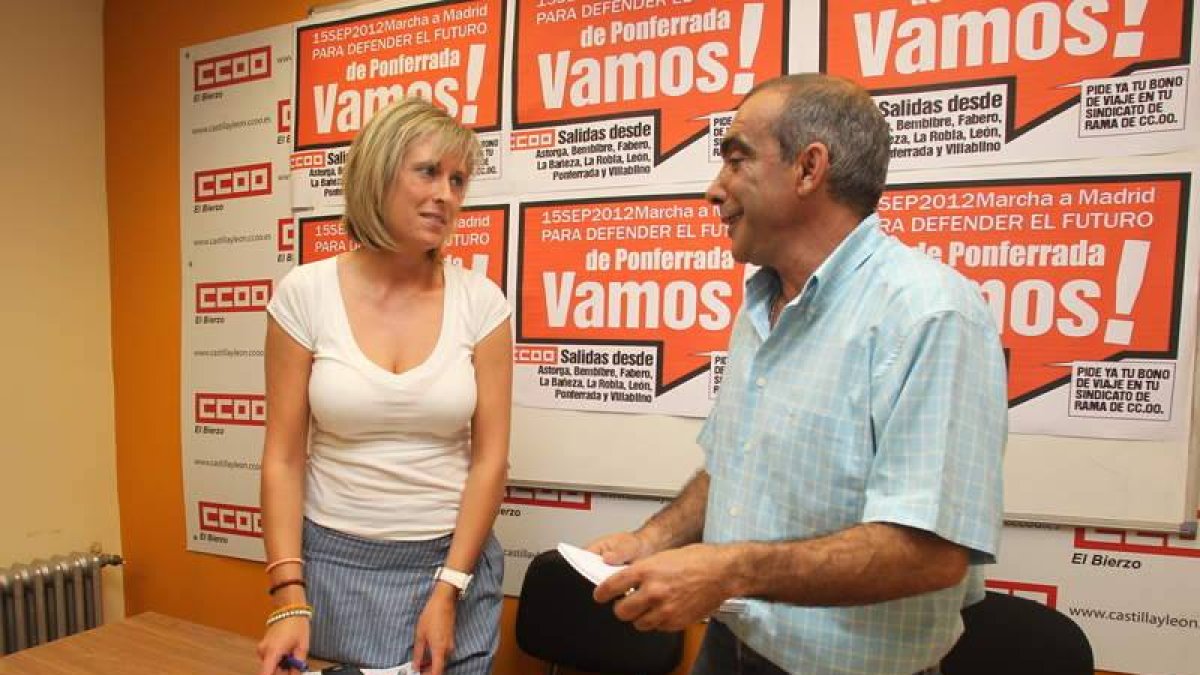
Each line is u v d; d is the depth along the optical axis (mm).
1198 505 1202
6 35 1913
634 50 1526
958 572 694
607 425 1575
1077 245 1245
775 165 809
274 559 1093
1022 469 1292
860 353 776
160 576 2137
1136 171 1210
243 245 1960
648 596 673
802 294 836
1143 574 1243
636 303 1543
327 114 1833
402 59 1744
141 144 2102
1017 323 1284
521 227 1636
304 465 1166
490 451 1183
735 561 683
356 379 1082
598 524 1599
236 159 1960
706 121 1476
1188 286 1191
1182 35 1176
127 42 2105
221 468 2012
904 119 1335
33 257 1986
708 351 1488
